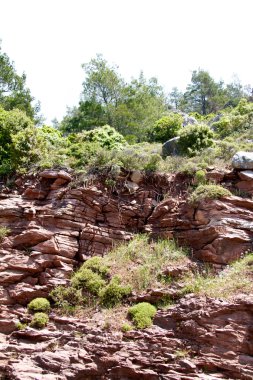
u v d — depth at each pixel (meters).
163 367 10.26
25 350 11.43
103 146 19.67
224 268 13.36
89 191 15.73
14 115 18.81
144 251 14.62
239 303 10.73
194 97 48.22
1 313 13.16
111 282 13.41
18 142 17.45
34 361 10.91
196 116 34.84
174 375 9.95
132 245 14.90
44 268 14.26
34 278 14.05
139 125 29.28
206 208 14.59
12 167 17.48
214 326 10.64
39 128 21.70
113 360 10.66
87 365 10.65
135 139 27.14
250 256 13.07
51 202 15.81
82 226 15.23
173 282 13.04
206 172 15.95
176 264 13.78
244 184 15.39
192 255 14.23
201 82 47.75
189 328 10.87
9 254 14.47
